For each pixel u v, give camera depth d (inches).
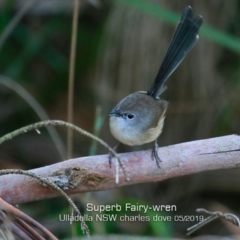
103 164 200.1
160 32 438.9
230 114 458.0
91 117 505.7
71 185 197.6
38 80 513.0
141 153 209.8
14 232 158.1
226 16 463.5
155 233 337.1
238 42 359.6
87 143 502.0
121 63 451.2
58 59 507.2
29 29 498.9
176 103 455.8
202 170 211.9
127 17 446.3
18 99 493.0
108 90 459.2
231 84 460.4
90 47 504.7
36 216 410.0
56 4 506.6
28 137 503.5
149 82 444.1
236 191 472.4
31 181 197.0
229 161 209.6
